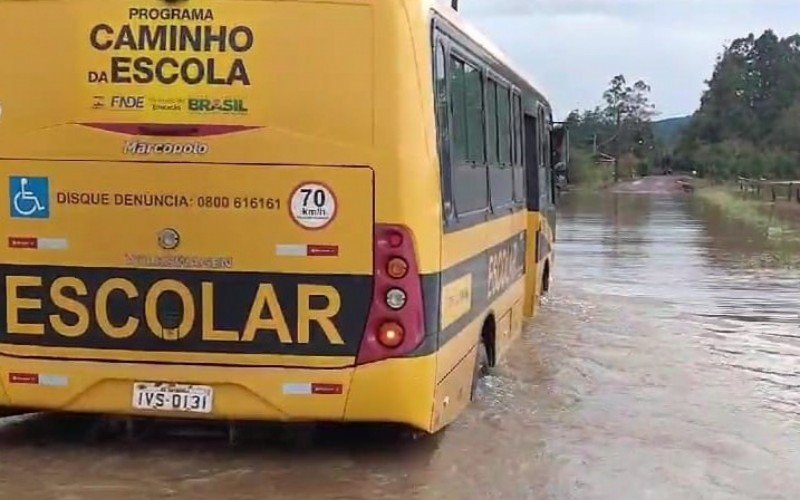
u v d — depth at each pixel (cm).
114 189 643
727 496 660
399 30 633
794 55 11869
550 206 1510
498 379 962
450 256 696
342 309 638
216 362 645
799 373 1053
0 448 714
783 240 2888
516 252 1050
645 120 11838
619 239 2916
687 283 1852
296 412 644
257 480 658
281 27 633
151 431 729
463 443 752
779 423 848
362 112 632
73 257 649
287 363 642
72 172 645
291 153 633
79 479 654
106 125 642
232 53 634
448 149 690
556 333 1265
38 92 647
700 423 841
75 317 652
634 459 734
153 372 648
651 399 922
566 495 652
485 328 888
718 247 2650
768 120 11275
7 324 657
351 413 644
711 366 1078
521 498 643
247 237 638
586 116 11781
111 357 652
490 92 866
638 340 1229
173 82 637
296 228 636
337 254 635
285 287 639
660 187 8950
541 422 827
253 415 646
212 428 700
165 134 638
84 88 643
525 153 1148
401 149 632
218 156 636
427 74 647
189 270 642
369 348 638
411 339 639
